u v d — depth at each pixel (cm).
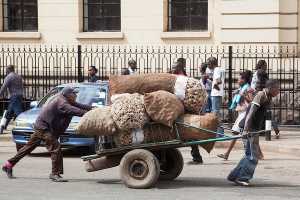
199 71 2352
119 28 2506
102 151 1223
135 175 1205
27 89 2492
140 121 1191
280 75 2223
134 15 2461
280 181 1309
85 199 1105
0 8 2597
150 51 2444
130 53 2372
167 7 2442
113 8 2511
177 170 1293
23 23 2598
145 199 1105
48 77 2472
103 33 2489
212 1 2383
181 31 2436
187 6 2430
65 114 1272
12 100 2041
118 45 2481
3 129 2045
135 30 2461
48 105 1285
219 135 1255
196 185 1250
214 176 1361
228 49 2272
